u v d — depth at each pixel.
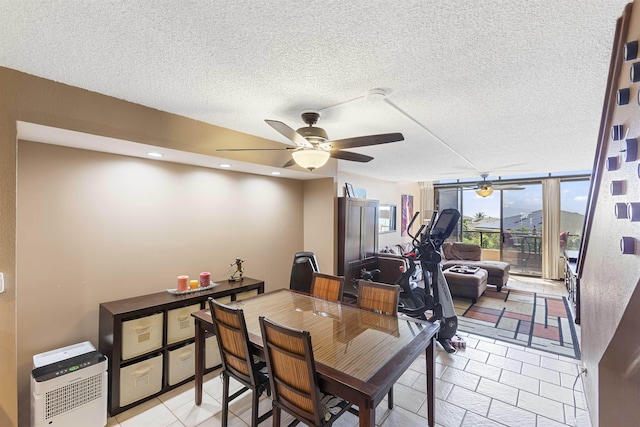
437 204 8.42
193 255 3.28
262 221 4.03
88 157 2.52
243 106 2.28
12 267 1.73
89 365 2.07
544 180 6.88
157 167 2.98
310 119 2.37
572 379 2.76
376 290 2.58
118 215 2.70
